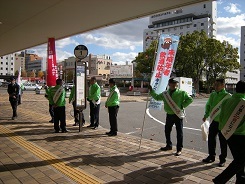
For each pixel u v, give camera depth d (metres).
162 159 5.79
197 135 9.15
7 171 4.91
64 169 5.06
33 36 12.82
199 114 16.64
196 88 50.72
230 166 4.03
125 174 4.86
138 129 10.17
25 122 10.46
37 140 7.40
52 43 12.73
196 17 98.81
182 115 6.20
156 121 12.57
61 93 8.47
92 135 8.27
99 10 8.29
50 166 5.21
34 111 14.44
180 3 7.23
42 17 9.30
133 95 41.59
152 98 6.87
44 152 6.18
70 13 8.73
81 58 8.62
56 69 12.15
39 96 30.47
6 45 15.98
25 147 6.59
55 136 7.98
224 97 5.38
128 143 7.25
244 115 3.95
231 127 4.01
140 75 55.91
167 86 6.82
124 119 13.15
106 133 8.42
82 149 6.52
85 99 8.76
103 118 13.21
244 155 3.98
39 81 89.69
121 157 5.90
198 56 48.09
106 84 66.94
